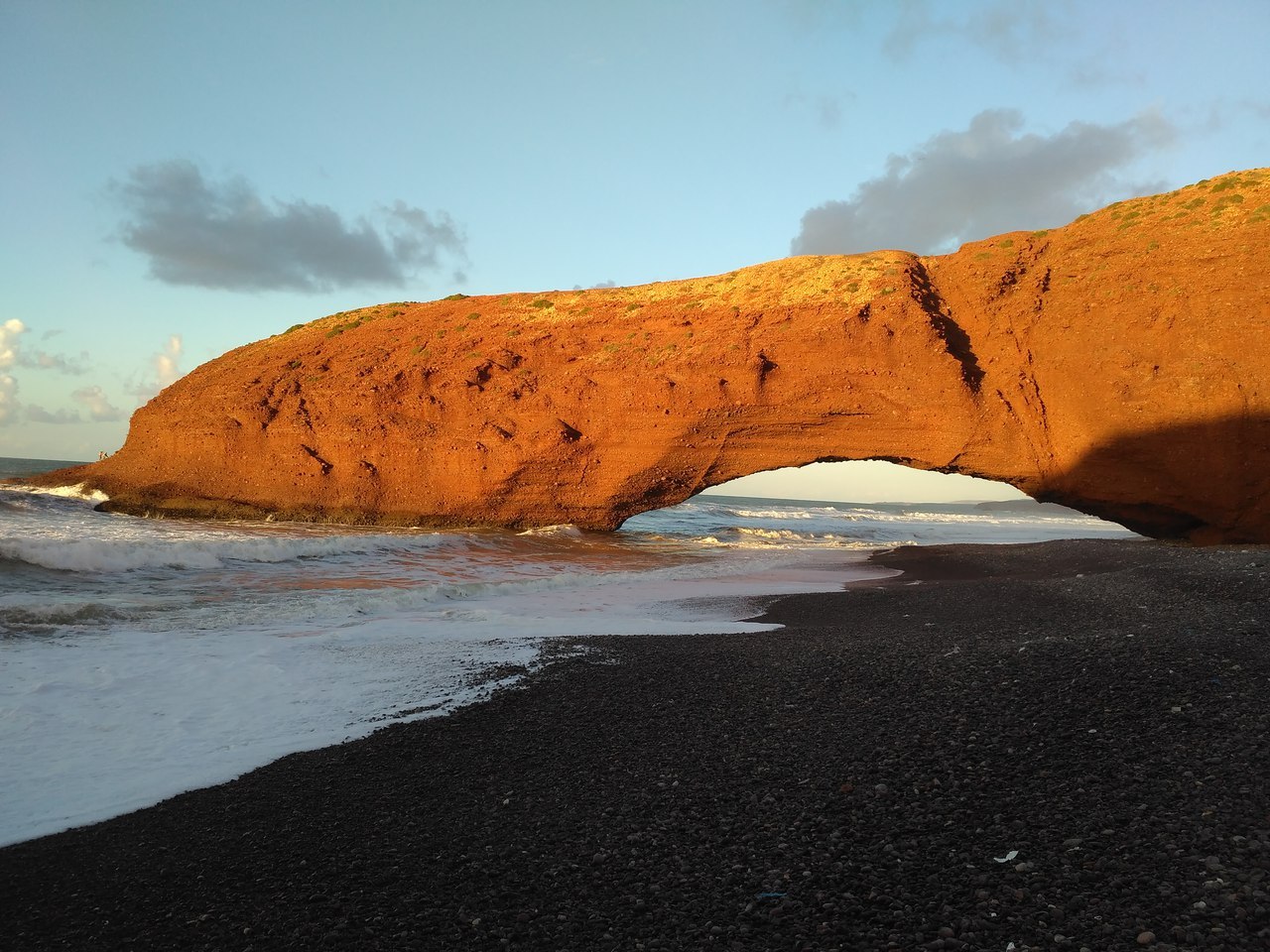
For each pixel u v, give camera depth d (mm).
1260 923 2877
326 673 8555
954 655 8195
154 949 3398
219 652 9289
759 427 28359
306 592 14156
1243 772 4230
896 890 3525
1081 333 25203
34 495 30859
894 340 27188
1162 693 5754
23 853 4414
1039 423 25266
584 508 30672
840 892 3557
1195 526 23500
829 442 27781
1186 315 23469
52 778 5512
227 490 31812
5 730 6402
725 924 3381
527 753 6074
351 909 3709
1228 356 22281
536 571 19969
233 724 6812
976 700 6305
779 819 4484
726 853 4113
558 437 29906
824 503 131500
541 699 7613
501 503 30875
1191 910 3031
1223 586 12195
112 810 5023
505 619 12367
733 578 20203
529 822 4727
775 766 5398
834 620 13070
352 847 4453
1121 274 25391
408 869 4145
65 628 10055
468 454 30719
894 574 21828
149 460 32719
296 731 6676
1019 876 3502
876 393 26969
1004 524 67062
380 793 5293
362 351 35375
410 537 23078
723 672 8500
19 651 8789
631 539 31188
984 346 27016
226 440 31938
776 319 29328
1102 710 5566
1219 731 4883
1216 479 21875
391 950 3330
